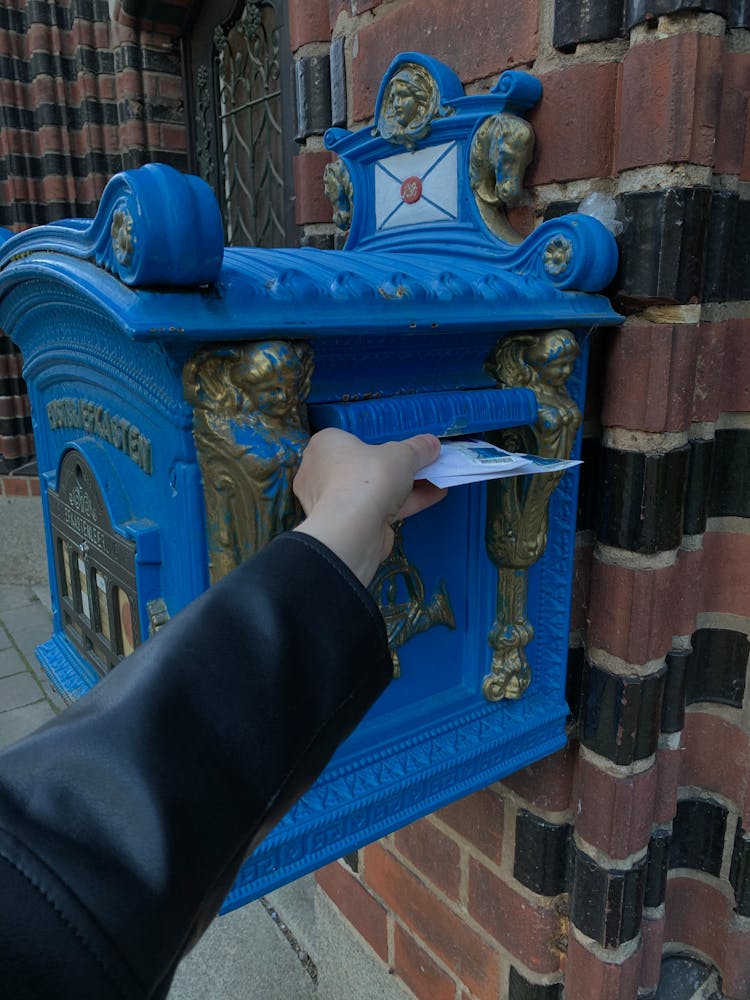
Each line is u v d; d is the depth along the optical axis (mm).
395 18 1016
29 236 786
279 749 360
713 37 722
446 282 714
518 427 804
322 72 1209
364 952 1453
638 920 1016
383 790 783
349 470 510
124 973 286
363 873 1422
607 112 808
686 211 758
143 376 660
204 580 649
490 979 1186
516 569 874
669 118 738
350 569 421
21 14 3152
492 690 906
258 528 601
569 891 1062
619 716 925
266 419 600
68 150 3258
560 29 809
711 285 823
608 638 923
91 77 3102
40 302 807
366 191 1099
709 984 1093
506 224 924
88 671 965
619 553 896
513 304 742
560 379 797
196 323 546
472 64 919
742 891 994
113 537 761
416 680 878
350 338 659
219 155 2494
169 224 518
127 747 319
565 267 794
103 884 288
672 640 942
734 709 988
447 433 701
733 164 794
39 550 3805
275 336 588
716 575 958
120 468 766
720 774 1018
